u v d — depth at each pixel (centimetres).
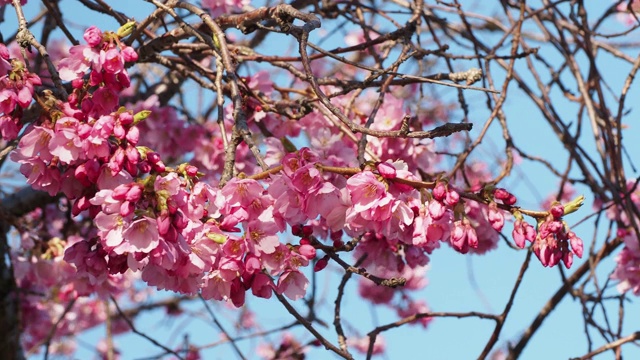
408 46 464
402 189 346
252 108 541
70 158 333
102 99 350
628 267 554
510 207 347
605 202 562
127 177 328
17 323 645
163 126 598
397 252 463
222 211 329
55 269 587
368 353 473
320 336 367
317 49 405
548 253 338
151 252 309
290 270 340
